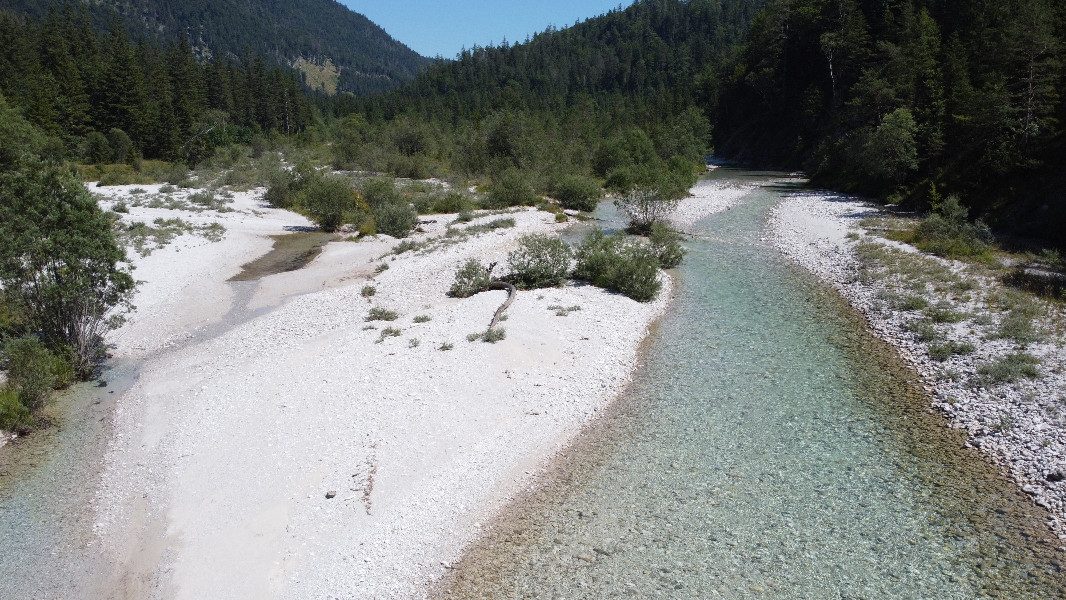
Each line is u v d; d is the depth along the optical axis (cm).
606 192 5231
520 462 1223
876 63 6094
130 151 6962
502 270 2583
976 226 2838
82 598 905
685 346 1803
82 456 1292
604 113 10681
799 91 7731
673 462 1212
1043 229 2809
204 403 1477
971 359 1557
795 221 3638
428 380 1538
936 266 2373
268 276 2717
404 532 1021
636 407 1444
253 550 979
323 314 2136
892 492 1094
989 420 1282
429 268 2666
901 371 1575
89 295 1695
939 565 920
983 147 3494
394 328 1916
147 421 1415
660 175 5053
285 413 1399
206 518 1056
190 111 8306
